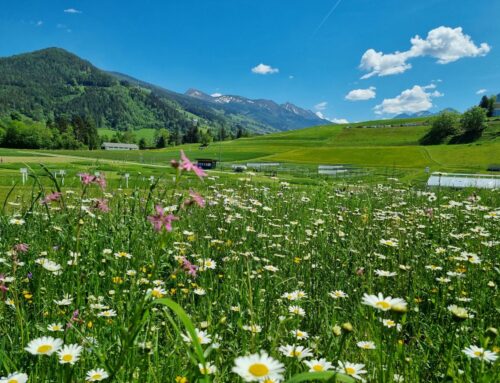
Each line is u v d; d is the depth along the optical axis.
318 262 4.73
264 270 4.20
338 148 143.75
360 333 2.85
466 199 9.89
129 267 3.80
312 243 5.49
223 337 2.80
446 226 6.71
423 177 36.84
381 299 1.89
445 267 4.34
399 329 2.49
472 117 155.88
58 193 3.19
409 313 3.46
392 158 110.75
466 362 2.45
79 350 1.92
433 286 4.00
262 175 23.73
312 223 6.66
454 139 154.75
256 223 6.60
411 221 7.03
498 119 171.75
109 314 2.81
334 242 5.55
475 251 5.34
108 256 3.79
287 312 3.05
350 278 4.29
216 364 2.07
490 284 3.70
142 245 4.01
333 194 10.94
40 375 2.06
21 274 3.65
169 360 2.27
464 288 3.98
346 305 3.69
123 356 1.65
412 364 2.37
